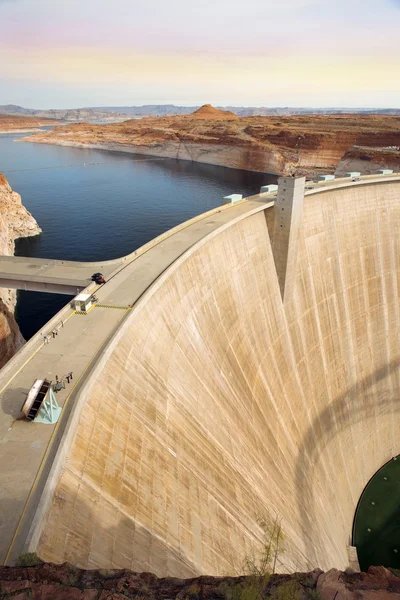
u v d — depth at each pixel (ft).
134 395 88.53
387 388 202.69
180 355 113.19
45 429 70.79
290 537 107.76
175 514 76.07
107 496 66.49
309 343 179.63
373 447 191.62
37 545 51.88
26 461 64.49
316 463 158.92
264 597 49.37
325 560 120.57
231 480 100.73
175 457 86.89
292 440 151.74
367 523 163.22
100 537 59.77
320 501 145.79
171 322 116.37
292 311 176.55
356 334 197.77
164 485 78.84
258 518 99.45
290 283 176.35
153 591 46.83
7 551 51.24
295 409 161.79
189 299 127.95
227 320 141.79
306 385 172.24
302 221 184.24
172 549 68.80
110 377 85.10
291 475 136.98
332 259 195.31
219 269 147.33
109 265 141.69
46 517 55.57
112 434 76.69
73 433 68.54
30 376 83.87
